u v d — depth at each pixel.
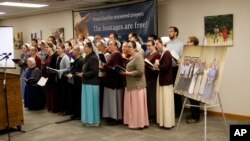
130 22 7.21
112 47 5.07
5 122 4.78
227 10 5.51
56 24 9.82
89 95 4.98
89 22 8.34
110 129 4.97
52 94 6.27
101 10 7.94
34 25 10.83
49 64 6.16
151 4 6.67
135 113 4.87
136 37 5.91
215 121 5.36
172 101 4.82
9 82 4.82
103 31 7.96
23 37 11.45
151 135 4.57
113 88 5.08
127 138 4.46
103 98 5.26
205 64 3.53
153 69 4.85
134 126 4.89
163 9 6.65
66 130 4.99
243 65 5.39
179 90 3.88
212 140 4.29
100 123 5.34
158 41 4.87
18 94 4.97
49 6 8.42
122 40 7.46
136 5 7.02
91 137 4.56
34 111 6.54
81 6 8.49
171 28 5.58
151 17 6.70
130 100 4.89
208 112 5.89
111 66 5.01
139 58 4.69
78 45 5.73
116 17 7.55
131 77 4.79
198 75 3.60
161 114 4.87
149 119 5.33
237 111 5.55
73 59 5.79
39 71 6.61
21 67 7.11
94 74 4.94
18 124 4.97
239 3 5.33
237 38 5.41
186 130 4.80
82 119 5.13
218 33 5.66
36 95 6.64
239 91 5.49
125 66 5.07
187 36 6.22
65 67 5.82
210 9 5.76
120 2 7.63
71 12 9.16
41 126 5.28
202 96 3.44
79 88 5.52
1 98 4.73
